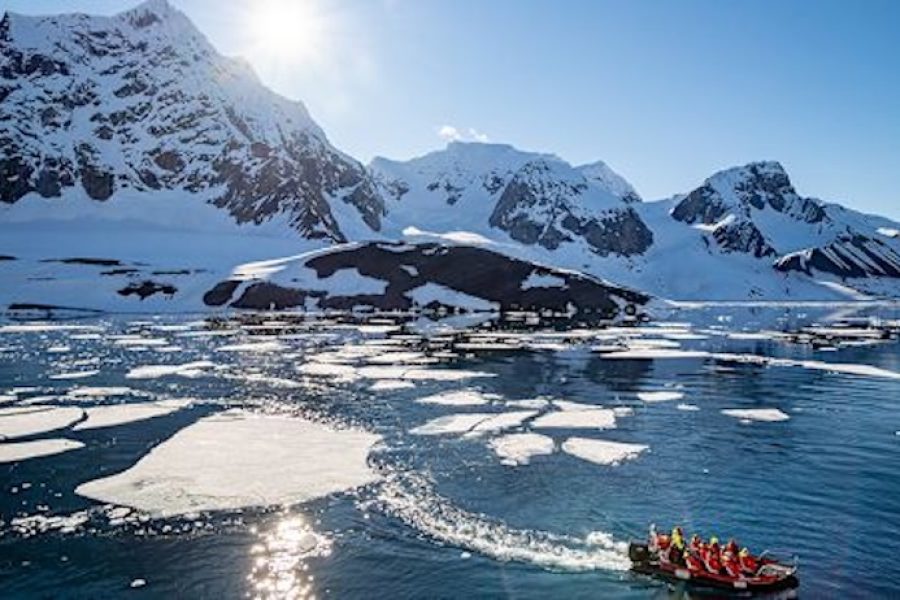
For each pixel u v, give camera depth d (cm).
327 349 8400
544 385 5881
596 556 2352
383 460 3444
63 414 4466
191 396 5231
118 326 11319
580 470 3288
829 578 2205
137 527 2564
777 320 15775
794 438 3969
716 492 2986
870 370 6850
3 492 2930
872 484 3105
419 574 2206
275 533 2517
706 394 5481
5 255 17450
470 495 2933
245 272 16850
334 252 17588
